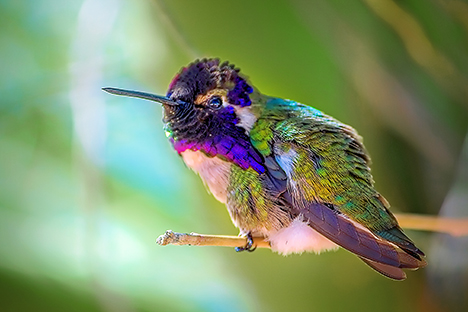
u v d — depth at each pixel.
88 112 1.51
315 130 1.47
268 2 1.51
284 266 1.51
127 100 1.55
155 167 1.55
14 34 1.56
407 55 1.51
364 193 1.46
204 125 1.47
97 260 1.50
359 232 1.46
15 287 1.49
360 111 1.51
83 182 1.51
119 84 1.53
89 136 1.51
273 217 1.47
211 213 1.52
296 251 1.47
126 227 1.53
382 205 1.46
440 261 1.51
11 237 1.51
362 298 1.51
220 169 1.47
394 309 1.51
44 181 1.55
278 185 1.47
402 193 1.52
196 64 1.48
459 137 1.51
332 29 1.51
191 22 1.51
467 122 1.51
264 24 1.51
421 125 1.51
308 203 1.46
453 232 1.47
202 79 1.48
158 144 1.55
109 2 1.52
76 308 1.50
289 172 1.47
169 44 1.52
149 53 1.53
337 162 1.47
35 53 1.56
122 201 1.54
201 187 1.52
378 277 1.51
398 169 1.52
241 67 1.51
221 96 1.47
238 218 1.47
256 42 1.51
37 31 1.57
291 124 1.47
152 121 1.55
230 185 1.47
